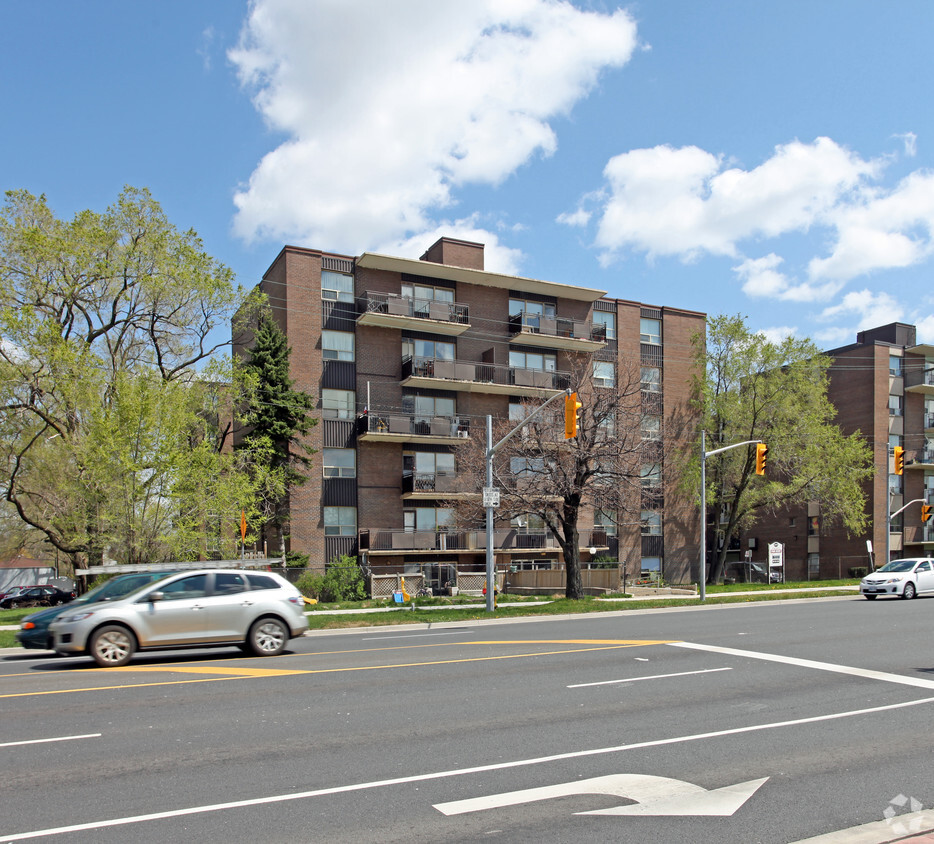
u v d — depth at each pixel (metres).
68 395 23.81
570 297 43.16
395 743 7.98
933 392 51.62
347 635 19.16
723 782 6.69
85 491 23.89
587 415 28.91
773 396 38.88
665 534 43.78
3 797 6.35
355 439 36.66
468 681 11.51
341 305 37.12
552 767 7.12
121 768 7.14
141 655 14.85
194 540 24.45
